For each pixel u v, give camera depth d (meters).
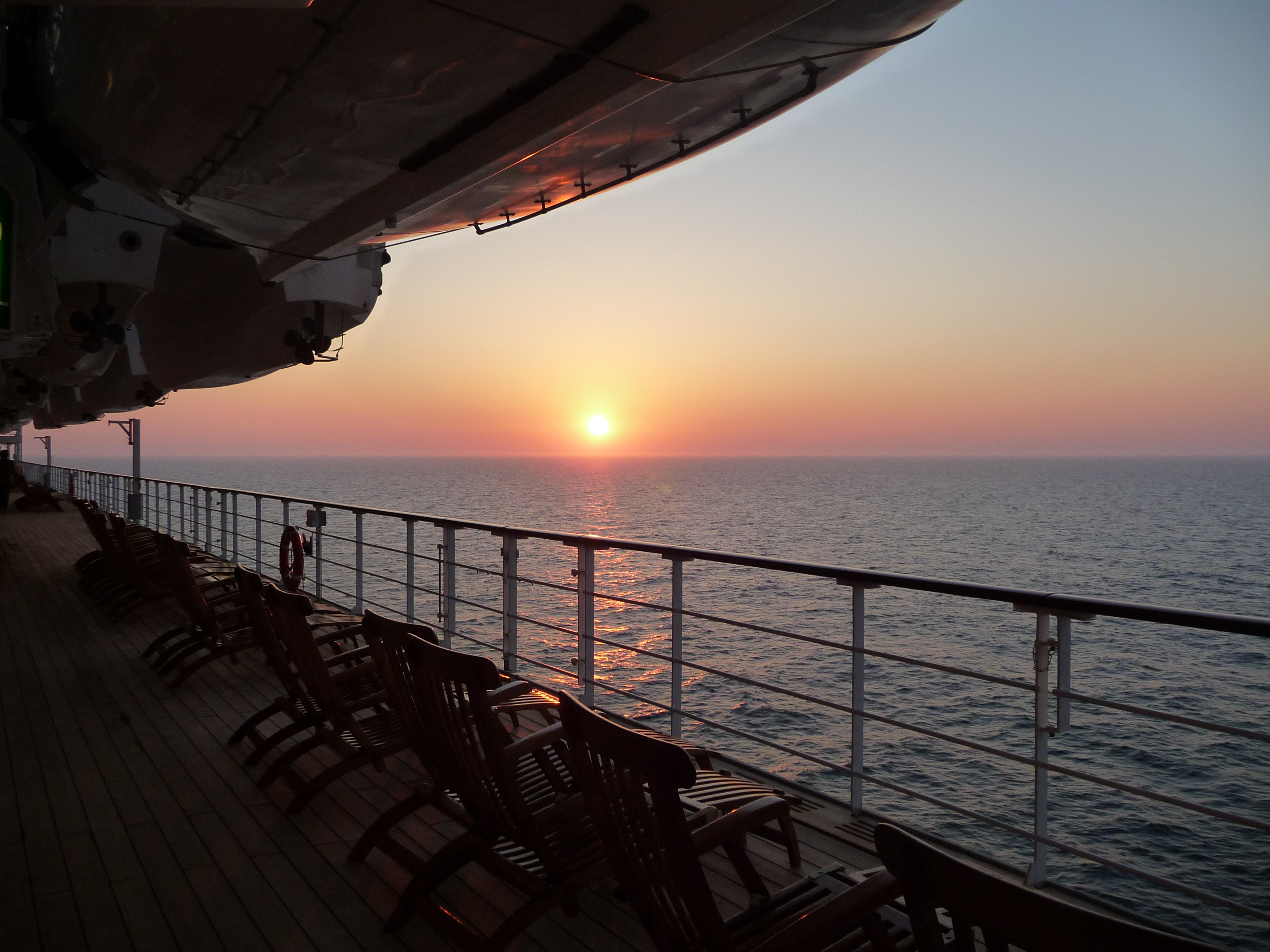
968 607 39.62
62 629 7.68
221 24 6.30
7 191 4.59
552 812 2.46
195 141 7.86
